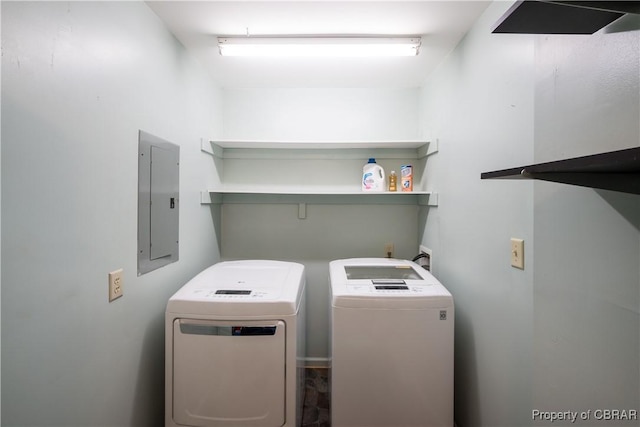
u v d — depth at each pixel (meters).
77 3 0.87
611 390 0.64
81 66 0.88
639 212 0.59
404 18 1.32
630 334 0.60
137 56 1.16
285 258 2.21
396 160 2.18
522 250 1.00
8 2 0.68
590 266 0.70
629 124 0.59
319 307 2.20
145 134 1.21
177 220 1.50
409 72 1.89
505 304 1.10
